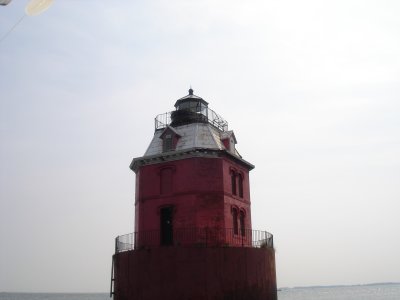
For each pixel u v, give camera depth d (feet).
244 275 79.25
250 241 100.37
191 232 87.51
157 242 90.53
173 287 75.82
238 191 100.89
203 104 105.81
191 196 89.76
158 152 98.99
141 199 96.02
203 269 76.13
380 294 558.97
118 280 85.15
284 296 595.47
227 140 101.40
